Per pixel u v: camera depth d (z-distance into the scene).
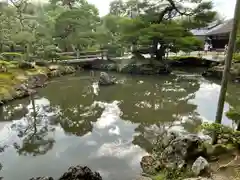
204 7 19.14
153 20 20.28
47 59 20.81
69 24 21.89
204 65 22.33
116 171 5.23
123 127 8.08
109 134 7.46
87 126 8.26
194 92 13.04
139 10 21.53
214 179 4.09
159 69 19.27
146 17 20.39
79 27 22.55
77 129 8.00
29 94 12.70
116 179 4.91
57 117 9.36
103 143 6.77
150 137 7.11
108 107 10.65
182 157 4.95
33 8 22.73
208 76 17.38
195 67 22.31
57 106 10.91
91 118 9.16
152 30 18.14
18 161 5.83
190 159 4.92
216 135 5.40
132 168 5.34
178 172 4.66
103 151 6.25
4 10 19.67
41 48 20.48
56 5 27.09
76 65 22.34
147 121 8.64
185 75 18.31
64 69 19.86
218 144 5.20
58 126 8.35
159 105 10.75
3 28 19.77
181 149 5.05
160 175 4.78
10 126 8.39
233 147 5.06
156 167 5.09
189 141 5.06
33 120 9.01
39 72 16.80
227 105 10.07
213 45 31.52
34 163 5.71
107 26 23.33
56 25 22.02
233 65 14.78
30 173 5.26
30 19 21.27
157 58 21.38
